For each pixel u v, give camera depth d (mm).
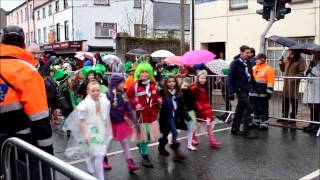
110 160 7133
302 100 9953
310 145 7969
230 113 10633
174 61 13547
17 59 3090
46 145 3107
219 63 11719
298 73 9945
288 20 14891
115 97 6098
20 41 3221
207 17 17625
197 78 7801
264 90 9375
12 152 3102
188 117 7383
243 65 8688
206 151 7633
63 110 8750
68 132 9281
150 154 7453
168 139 7898
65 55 31219
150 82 6605
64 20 40406
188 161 6969
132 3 40531
